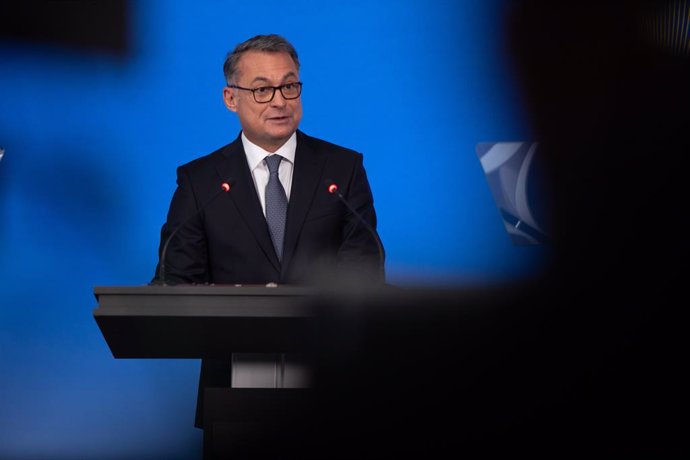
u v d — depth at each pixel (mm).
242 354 6609
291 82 8805
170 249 8578
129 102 13633
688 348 5352
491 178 13633
